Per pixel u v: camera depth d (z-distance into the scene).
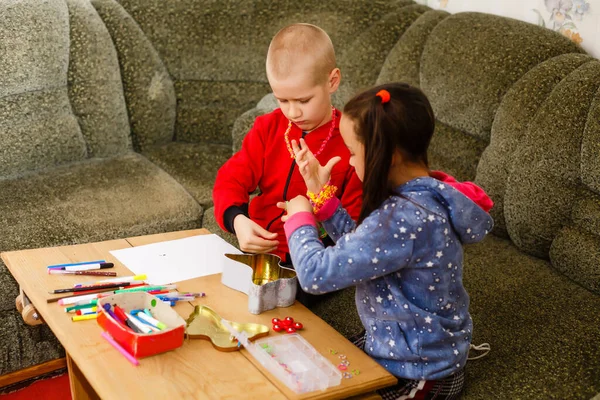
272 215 1.60
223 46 2.61
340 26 2.47
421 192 1.12
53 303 1.25
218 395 1.02
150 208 2.06
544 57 1.91
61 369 1.91
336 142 1.54
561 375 1.31
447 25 2.14
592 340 1.41
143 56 2.53
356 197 1.51
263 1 2.60
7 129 2.16
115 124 2.43
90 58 2.35
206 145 2.65
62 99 2.30
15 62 2.14
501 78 1.92
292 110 1.39
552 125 1.70
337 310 1.58
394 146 1.09
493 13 2.28
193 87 2.65
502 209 1.86
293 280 1.31
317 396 1.04
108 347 1.13
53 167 2.28
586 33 2.01
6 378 1.81
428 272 1.13
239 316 1.26
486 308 1.55
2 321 1.76
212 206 2.21
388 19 2.38
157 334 1.10
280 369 1.07
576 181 1.67
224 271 1.37
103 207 2.03
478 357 1.38
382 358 1.21
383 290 1.18
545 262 1.77
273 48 1.36
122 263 1.43
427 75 2.12
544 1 2.11
